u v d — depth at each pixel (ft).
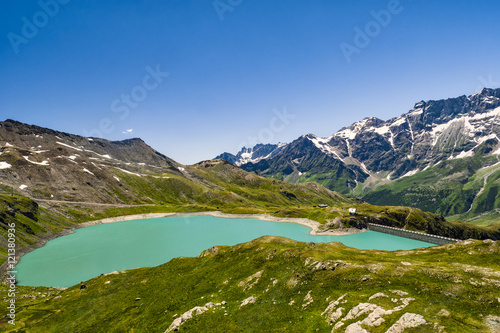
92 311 227.81
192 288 244.22
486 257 233.76
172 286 254.88
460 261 237.66
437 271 189.47
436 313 142.20
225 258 304.09
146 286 269.23
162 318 195.93
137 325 193.47
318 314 163.32
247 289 219.82
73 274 393.29
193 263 318.86
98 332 193.06
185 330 169.27
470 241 278.26
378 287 184.14
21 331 201.26
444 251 276.82
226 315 180.65
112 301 244.22
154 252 510.58
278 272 234.99
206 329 166.40
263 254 271.28
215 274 264.93
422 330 124.88
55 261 449.89
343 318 148.66
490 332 121.19
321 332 142.92
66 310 232.73
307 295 191.31
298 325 153.48
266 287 216.33
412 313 139.74
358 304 157.69
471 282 170.40
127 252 508.12
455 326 127.24
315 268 224.53
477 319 135.03
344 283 196.85
